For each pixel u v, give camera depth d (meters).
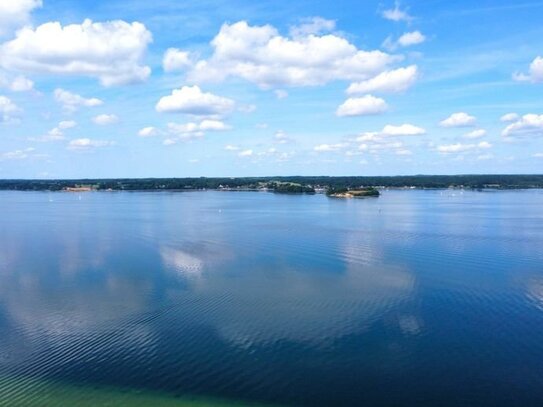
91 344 28.72
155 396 22.80
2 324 32.16
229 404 22.14
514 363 25.66
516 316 32.56
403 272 45.34
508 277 43.03
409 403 22.05
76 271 47.50
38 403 22.25
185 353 27.31
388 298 36.84
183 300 37.00
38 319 33.09
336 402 22.22
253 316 33.09
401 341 28.59
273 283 41.75
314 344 28.28
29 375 24.92
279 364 25.86
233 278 43.75
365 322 31.73
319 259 52.00
